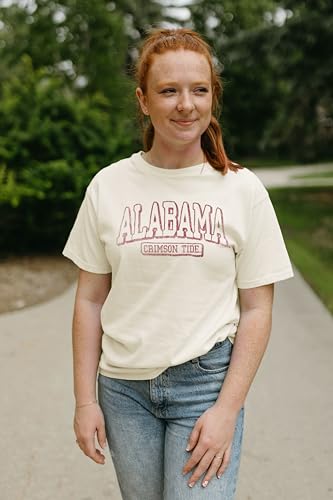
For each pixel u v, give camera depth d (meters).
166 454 1.98
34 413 4.24
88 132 10.16
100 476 3.48
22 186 9.47
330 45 16.92
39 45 22.09
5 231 10.20
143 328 1.95
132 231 1.96
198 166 1.97
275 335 6.00
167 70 1.89
